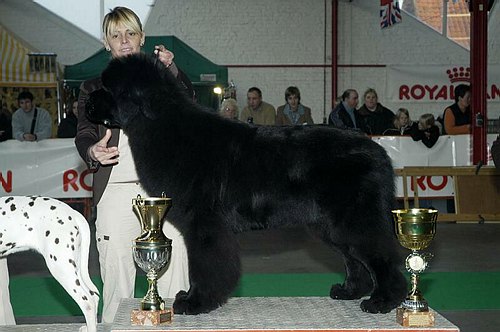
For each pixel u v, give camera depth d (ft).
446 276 27.96
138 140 13.38
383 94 64.44
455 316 22.07
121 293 15.39
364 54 64.69
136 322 12.12
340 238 12.92
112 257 15.26
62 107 52.49
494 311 22.68
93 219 35.76
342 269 29.17
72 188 40.19
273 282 26.66
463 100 44.50
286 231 40.81
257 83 64.64
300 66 64.49
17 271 29.07
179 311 12.89
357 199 12.75
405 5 65.51
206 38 64.23
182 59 52.24
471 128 44.11
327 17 64.28
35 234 13.26
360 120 44.47
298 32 64.34
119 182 15.08
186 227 13.08
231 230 13.37
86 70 53.21
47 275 28.19
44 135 42.19
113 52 15.10
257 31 64.28
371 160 12.98
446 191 42.68
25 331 14.19
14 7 63.21
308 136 13.19
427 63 64.75
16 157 39.70
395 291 12.85
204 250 12.92
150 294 12.48
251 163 13.12
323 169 12.89
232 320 12.44
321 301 14.02
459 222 42.55
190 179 13.00
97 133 15.08
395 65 60.85
